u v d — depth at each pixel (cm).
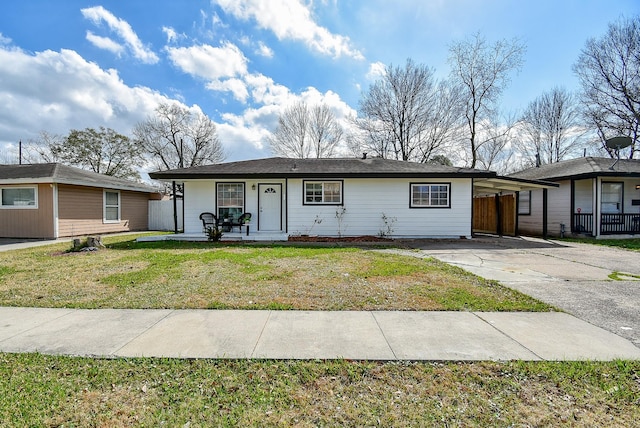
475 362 272
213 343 310
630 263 734
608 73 2116
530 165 2895
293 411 210
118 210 1664
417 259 759
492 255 850
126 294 476
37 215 1315
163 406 215
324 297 460
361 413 207
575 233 1360
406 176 1198
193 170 1265
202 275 590
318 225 1258
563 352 289
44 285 527
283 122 3086
